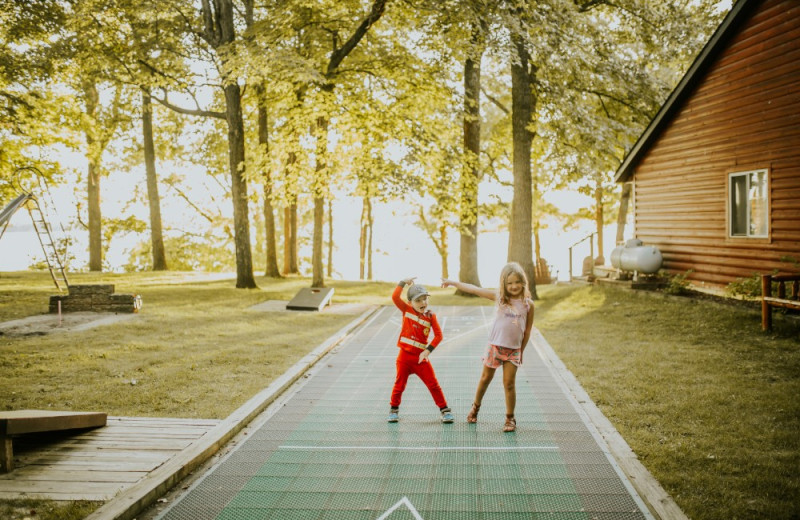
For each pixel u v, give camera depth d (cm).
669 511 411
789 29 1199
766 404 657
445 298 1966
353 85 1980
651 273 1617
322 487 478
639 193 1756
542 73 1742
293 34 1847
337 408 704
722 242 1410
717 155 1423
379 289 2277
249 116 2617
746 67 1318
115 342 1081
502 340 598
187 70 2073
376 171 1850
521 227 1819
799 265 1108
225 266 4147
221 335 1182
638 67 1888
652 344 1004
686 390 723
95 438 577
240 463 533
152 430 601
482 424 629
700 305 1295
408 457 539
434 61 1934
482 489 467
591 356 931
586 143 1852
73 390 773
